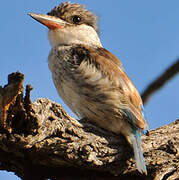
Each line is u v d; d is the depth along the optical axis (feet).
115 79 30.63
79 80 30.68
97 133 27.94
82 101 30.63
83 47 33.71
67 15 37.70
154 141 30.83
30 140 23.81
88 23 38.63
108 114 30.17
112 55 34.17
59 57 32.78
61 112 25.62
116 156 28.55
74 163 27.04
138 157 28.86
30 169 27.17
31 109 22.74
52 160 26.48
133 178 30.76
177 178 32.12
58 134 25.23
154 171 30.55
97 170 29.04
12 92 21.16
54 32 36.58
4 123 22.57
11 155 26.07
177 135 31.68
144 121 31.81
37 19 36.81
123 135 29.96
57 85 32.60
